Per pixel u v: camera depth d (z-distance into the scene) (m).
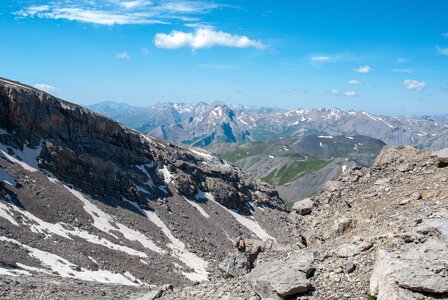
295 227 39.16
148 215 127.75
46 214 94.62
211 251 123.50
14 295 37.12
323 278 23.72
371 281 21.39
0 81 128.38
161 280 85.75
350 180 38.25
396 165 37.56
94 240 93.38
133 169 148.88
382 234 24.80
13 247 67.81
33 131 121.62
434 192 28.78
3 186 94.19
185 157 185.00
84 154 127.50
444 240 21.30
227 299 24.09
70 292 39.53
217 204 167.75
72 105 140.12
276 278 23.88
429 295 18.84
